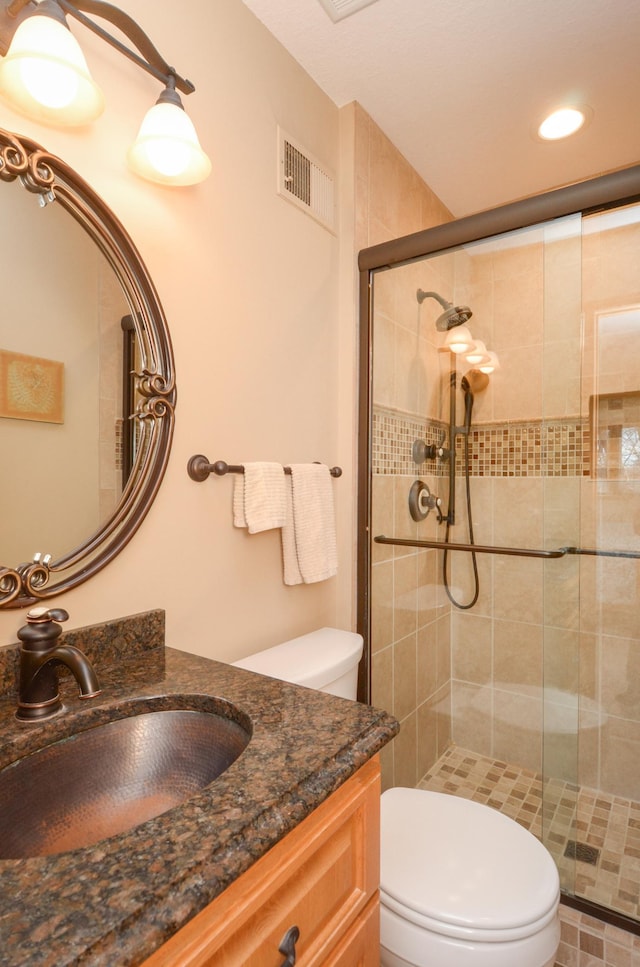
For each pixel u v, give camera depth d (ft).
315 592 5.25
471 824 3.66
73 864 1.49
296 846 1.91
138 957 1.24
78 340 3.06
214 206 4.03
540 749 6.53
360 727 2.31
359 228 5.68
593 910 4.42
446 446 6.66
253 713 2.44
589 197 4.56
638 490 6.06
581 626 6.41
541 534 6.27
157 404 3.46
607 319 6.23
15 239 2.78
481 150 6.47
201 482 3.90
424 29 4.65
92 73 3.17
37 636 2.45
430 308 6.17
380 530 5.84
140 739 2.60
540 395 6.07
